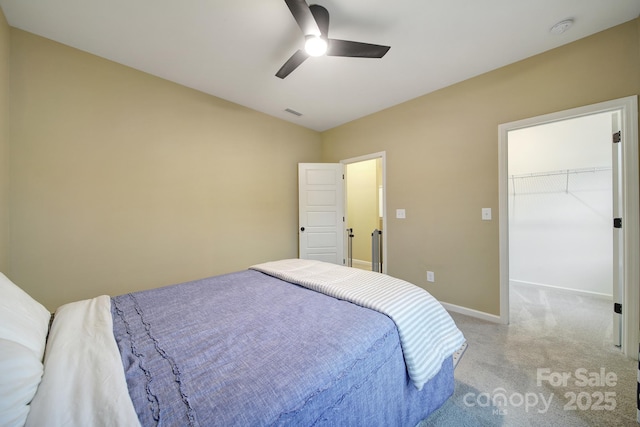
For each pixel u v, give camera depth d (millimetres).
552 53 2094
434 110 2822
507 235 2361
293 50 2107
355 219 5418
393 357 1033
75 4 1614
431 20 1778
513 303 2920
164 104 2537
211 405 627
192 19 1755
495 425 1256
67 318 1070
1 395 535
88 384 665
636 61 1762
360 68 2375
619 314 1948
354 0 1598
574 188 3275
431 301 1367
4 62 1718
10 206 1792
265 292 1483
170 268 2578
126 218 2307
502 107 2355
